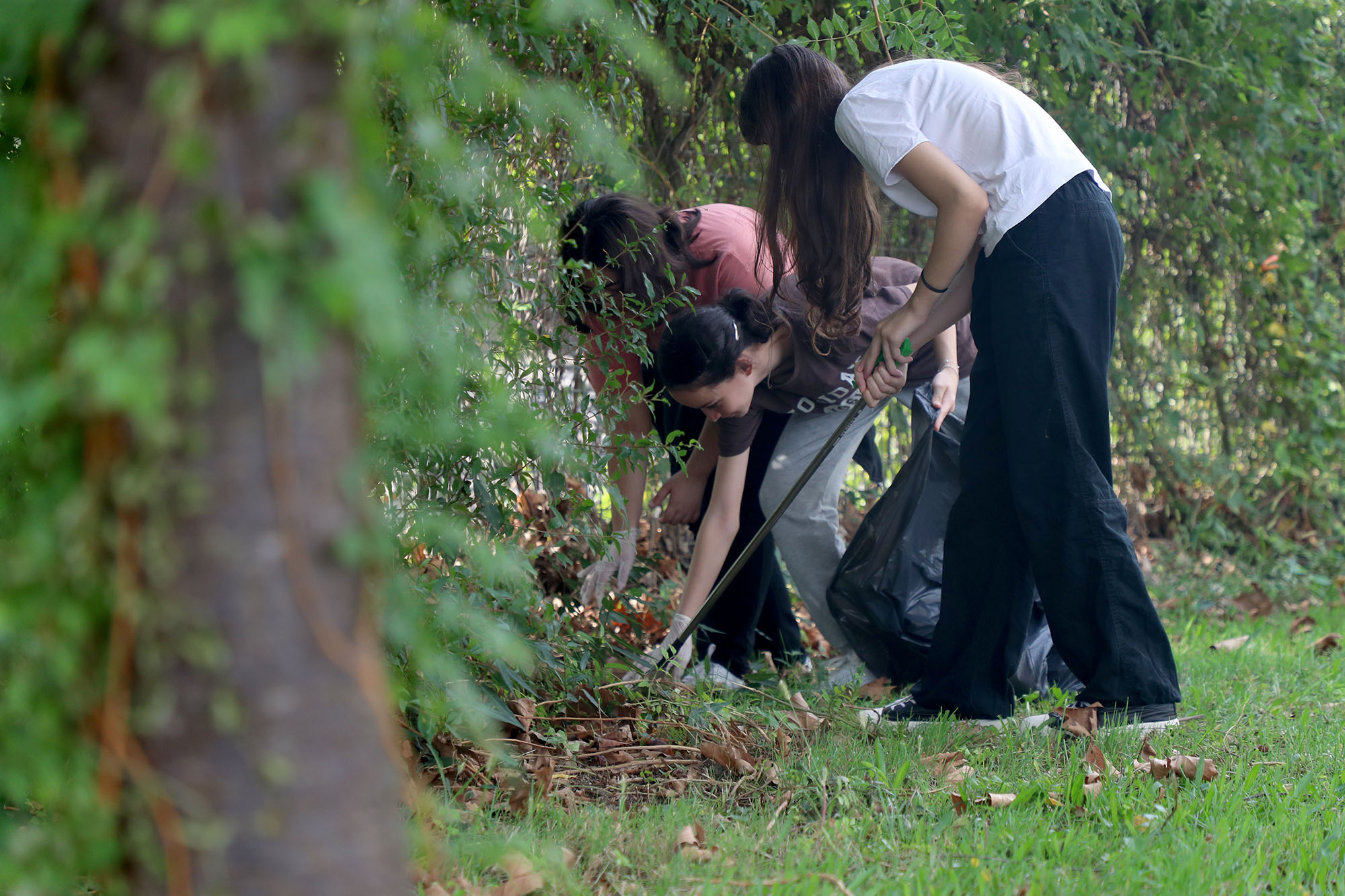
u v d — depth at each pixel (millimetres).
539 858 2299
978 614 3975
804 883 2371
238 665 1348
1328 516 8070
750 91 3949
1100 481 3664
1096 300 3639
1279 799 3074
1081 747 3482
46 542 1379
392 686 2195
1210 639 5797
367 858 1450
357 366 2104
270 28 1189
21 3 1325
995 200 3676
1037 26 6328
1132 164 7324
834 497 4684
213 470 1313
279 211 1287
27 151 1470
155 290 1270
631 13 3596
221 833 1373
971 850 2654
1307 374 7867
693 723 3553
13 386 1379
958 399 4828
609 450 3783
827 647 5672
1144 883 2465
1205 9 6941
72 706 1428
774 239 4031
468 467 3012
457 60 2617
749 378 4207
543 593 4281
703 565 4324
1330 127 7504
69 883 1646
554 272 3975
